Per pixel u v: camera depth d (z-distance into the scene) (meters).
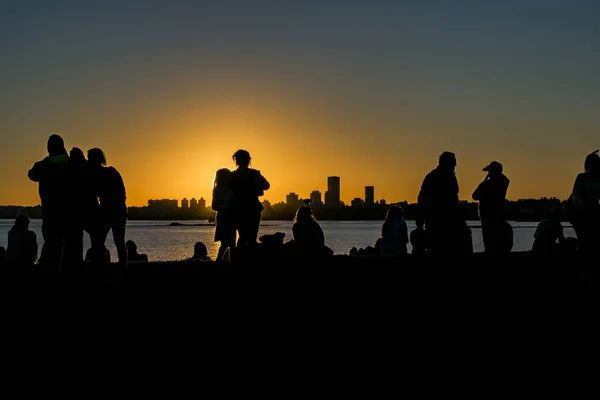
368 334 9.98
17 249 16.23
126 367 8.54
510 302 11.77
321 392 7.86
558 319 10.75
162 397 7.68
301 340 9.66
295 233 16.59
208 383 8.10
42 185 13.02
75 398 7.64
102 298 11.76
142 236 101.31
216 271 14.21
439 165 15.02
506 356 9.07
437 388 8.04
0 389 7.86
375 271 14.21
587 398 7.80
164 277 13.55
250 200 14.24
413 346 9.46
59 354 8.97
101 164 13.52
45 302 11.41
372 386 8.05
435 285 12.99
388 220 17.61
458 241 14.93
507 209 16.34
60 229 13.02
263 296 12.03
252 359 8.88
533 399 7.77
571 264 15.41
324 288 12.65
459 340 9.73
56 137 13.19
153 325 10.24
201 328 10.14
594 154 12.68
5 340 9.48
